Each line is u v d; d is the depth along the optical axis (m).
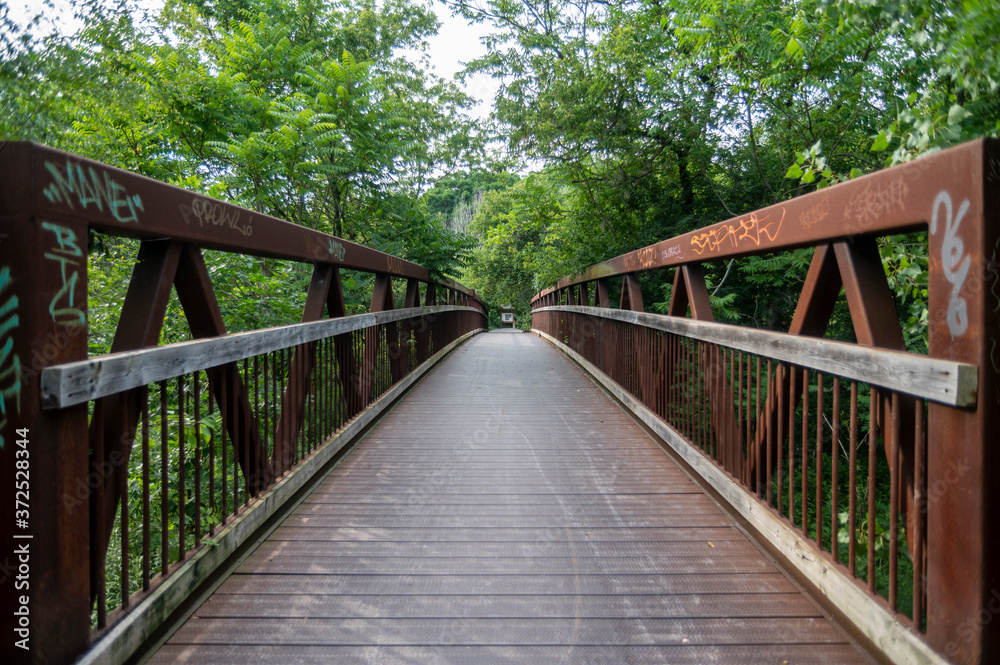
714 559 2.29
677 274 3.64
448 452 3.79
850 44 3.74
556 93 7.50
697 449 3.19
